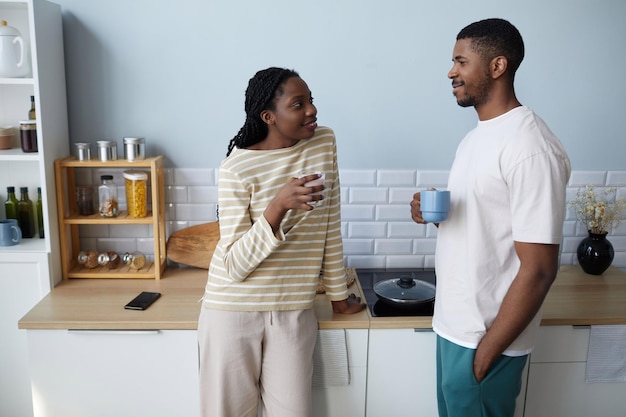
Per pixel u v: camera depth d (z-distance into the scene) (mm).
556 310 2102
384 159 2484
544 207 1475
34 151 2242
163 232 2453
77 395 2033
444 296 1718
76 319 1983
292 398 1853
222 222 1802
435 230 2543
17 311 2275
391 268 2572
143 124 2424
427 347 2041
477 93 1600
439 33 2381
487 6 2371
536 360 2088
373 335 2020
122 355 2010
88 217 2340
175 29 2344
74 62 2357
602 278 2441
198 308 2098
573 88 2459
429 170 2502
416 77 2414
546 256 1494
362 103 2430
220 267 1839
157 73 2381
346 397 2072
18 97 2391
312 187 1627
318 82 2404
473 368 1634
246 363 1837
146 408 2057
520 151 1491
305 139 1823
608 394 2133
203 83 2393
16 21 2332
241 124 2430
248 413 1895
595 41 2420
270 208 1667
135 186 2318
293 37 2363
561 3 2381
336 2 2342
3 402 2359
